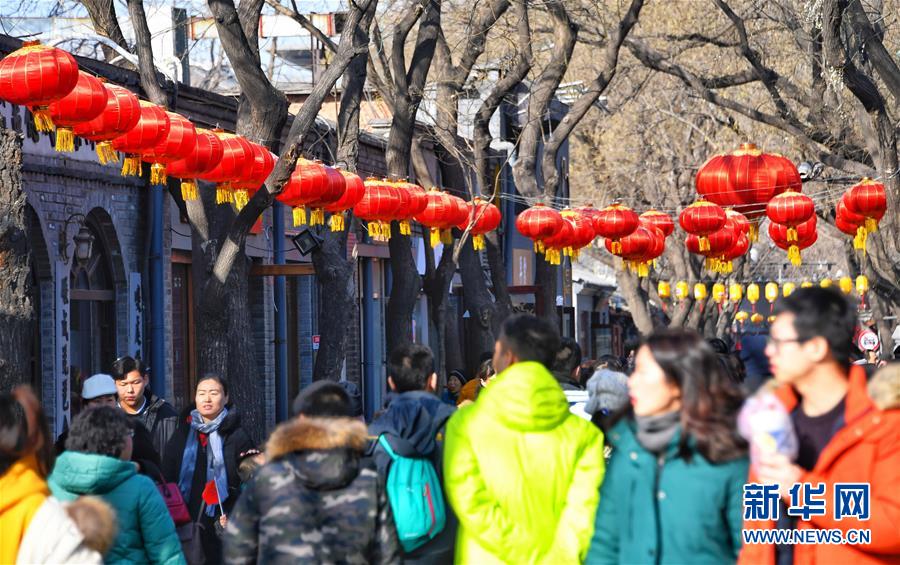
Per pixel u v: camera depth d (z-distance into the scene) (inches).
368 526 291.1
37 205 732.7
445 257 978.7
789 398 272.5
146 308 868.0
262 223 1042.1
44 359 748.6
